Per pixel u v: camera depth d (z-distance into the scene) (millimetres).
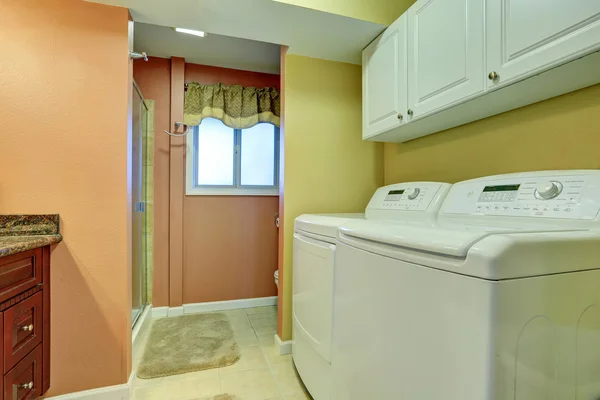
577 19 838
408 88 1503
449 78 1255
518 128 1307
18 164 1409
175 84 2629
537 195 1000
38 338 1320
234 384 1687
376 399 919
